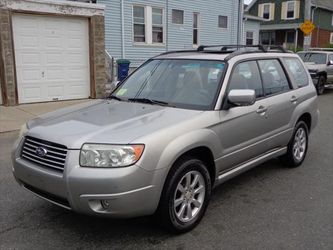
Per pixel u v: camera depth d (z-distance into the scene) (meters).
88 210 3.32
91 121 3.80
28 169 3.61
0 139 7.75
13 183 5.16
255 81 4.92
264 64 5.23
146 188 3.36
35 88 11.90
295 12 38.28
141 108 4.20
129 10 17.38
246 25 25.59
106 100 4.77
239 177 5.48
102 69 13.12
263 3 40.41
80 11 12.29
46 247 3.55
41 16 11.64
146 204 3.40
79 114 4.10
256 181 5.32
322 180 5.38
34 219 4.11
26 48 11.52
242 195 4.81
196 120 3.88
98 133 3.47
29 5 11.22
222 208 4.41
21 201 4.57
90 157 3.30
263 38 41.88
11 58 11.12
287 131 5.45
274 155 5.35
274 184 5.20
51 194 3.49
